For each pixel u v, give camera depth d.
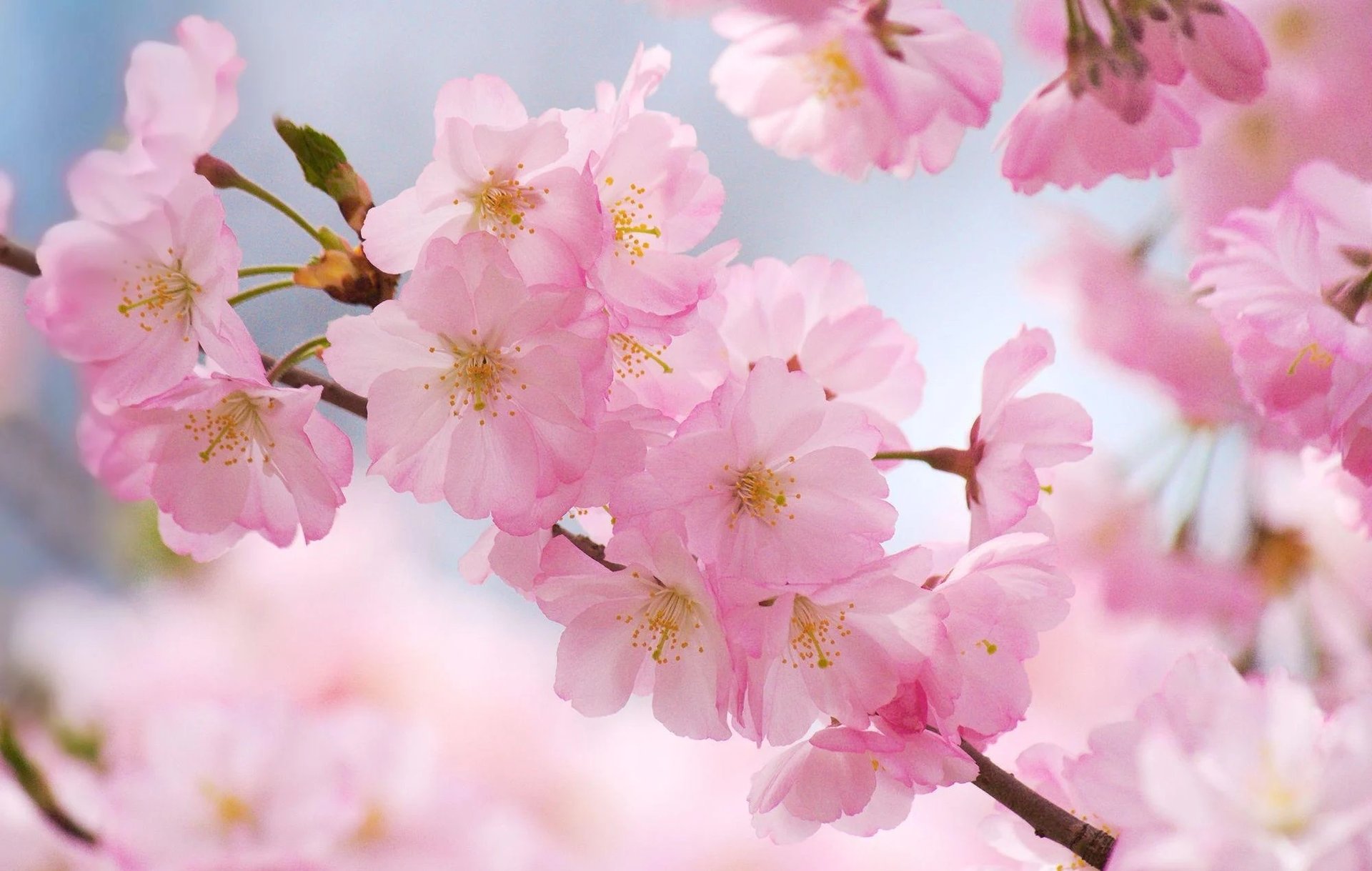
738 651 0.98
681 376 1.00
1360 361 1.02
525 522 0.98
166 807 0.96
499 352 0.98
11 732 0.96
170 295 1.00
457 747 1.00
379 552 1.02
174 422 1.00
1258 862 0.99
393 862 0.97
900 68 1.03
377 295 1.00
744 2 1.03
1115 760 1.00
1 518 1.02
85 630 0.99
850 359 1.02
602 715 1.00
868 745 0.98
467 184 0.98
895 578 0.98
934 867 1.03
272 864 0.96
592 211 0.98
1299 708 1.00
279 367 1.00
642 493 0.98
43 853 0.96
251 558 1.01
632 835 1.00
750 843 1.01
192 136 1.00
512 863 0.98
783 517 0.98
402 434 0.98
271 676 1.00
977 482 1.01
